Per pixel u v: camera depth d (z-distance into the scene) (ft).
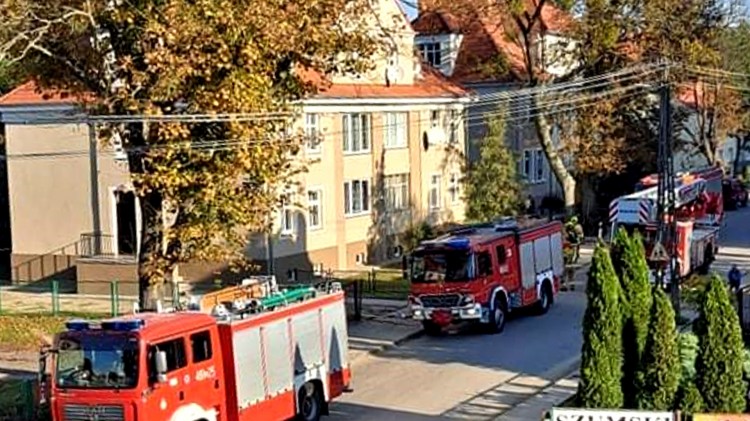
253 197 96.68
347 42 100.73
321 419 78.84
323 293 80.18
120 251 150.82
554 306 129.39
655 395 65.31
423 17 208.85
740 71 237.86
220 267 141.28
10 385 88.12
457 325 116.98
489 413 79.15
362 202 162.40
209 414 67.00
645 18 169.68
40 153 152.66
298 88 102.12
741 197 256.73
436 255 111.45
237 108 91.20
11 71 112.98
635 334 67.21
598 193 212.23
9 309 130.62
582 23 169.27
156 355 63.05
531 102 178.60
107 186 149.38
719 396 64.23
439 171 181.06
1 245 180.34
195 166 93.04
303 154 146.00
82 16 94.48
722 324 64.44
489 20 191.01
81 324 64.28
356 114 160.35
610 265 66.03
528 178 209.97
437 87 181.47
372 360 101.19
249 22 89.97
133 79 92.48
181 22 88.38
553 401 81.56
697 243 146.20
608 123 178.70
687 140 254.06
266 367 71.46
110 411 62.54
